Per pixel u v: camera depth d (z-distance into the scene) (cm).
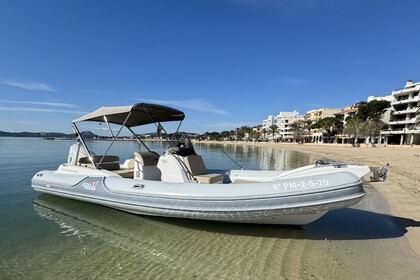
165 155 541
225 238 444
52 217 541
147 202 475
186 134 620
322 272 342
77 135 659
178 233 463
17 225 500
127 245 423
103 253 397
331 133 7069
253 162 2002
